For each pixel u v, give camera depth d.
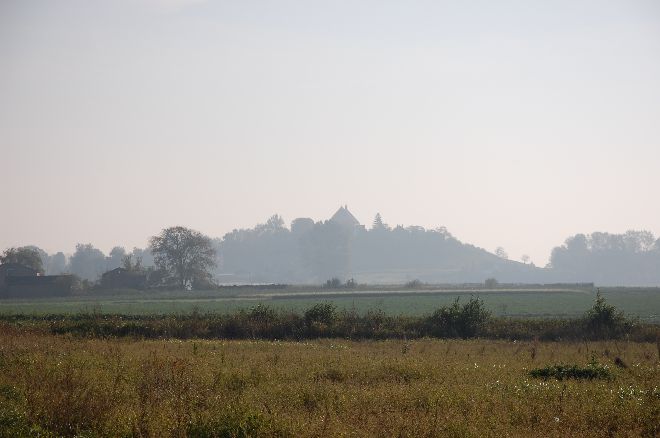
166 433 22.89
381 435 23.05
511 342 71.25
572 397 30.03
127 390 29.20
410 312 121.81
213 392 30.17
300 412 26.39
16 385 29.91
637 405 27.83
